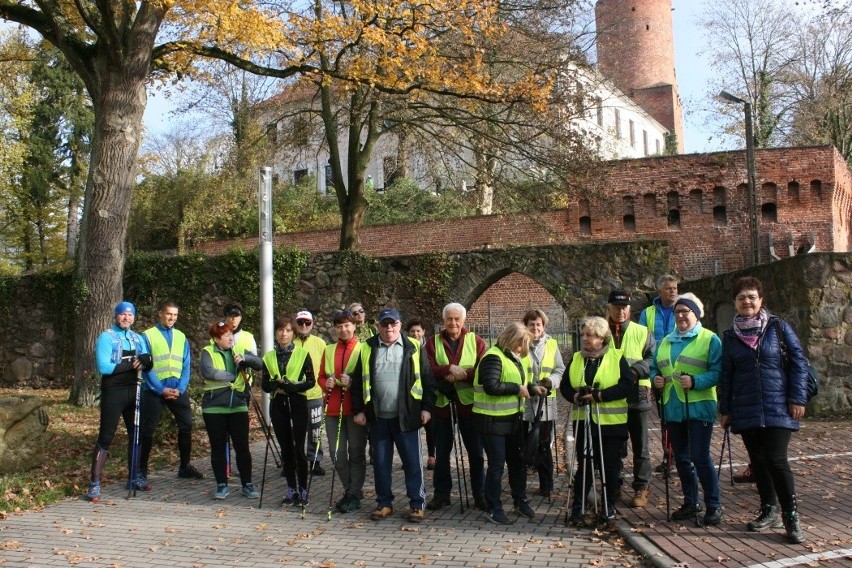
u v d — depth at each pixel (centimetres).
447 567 591
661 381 701
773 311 1430
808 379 629
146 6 1455
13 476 917
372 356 760
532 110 1892
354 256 1983
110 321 1492
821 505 711
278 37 1400
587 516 700
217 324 870
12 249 4475
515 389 708
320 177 4588
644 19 5900
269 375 814
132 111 1486
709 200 3127
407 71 1620
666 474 696
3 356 2119
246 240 3344
